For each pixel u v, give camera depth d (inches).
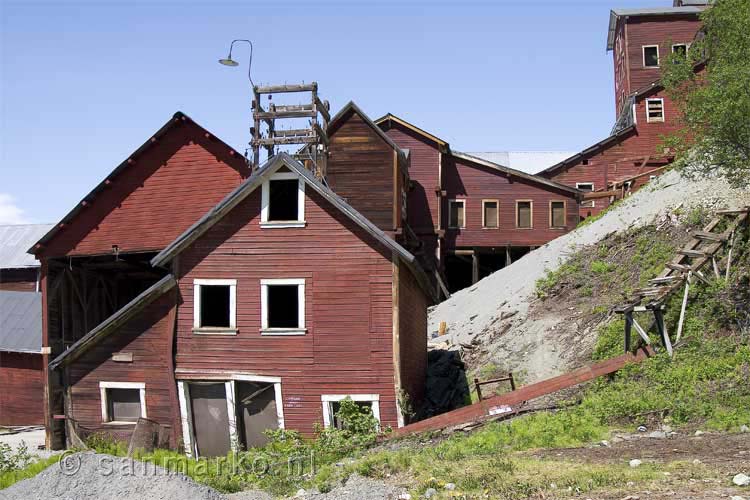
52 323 1197.7
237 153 1109.7
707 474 500.7
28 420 1439.5
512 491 499.2
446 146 1854.1
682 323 892.6
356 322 911.0
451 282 2107.5
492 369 1074.1
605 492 476.4
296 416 911.0
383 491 542.0
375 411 895.1
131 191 1151.6
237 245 947.3
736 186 919.7
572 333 1060.5
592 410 788.0
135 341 973.2
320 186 921.5
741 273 944.3
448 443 746.2
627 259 1197.1
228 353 934.4
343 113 1504.7
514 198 1893.5
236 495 600.4
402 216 1550.2
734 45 868.0
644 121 2037.4
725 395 746.2
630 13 2237.9
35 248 1171.9
